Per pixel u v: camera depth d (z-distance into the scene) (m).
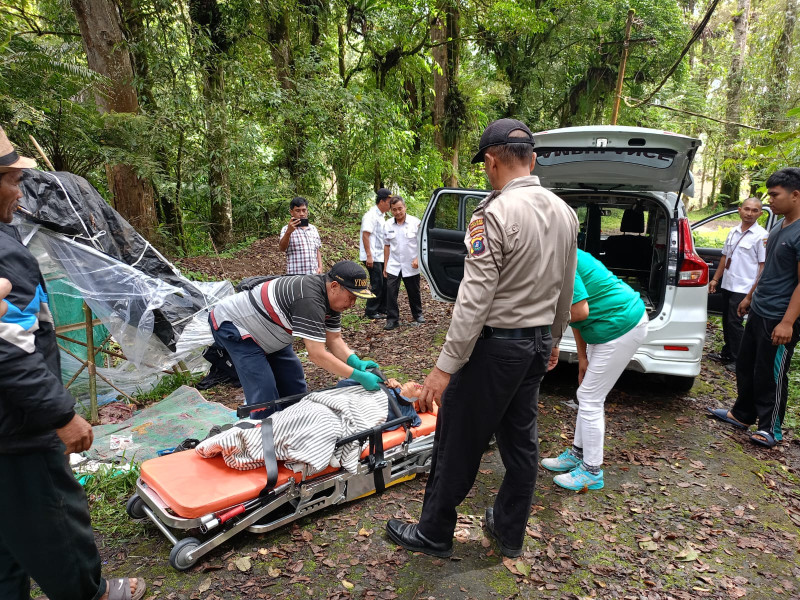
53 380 1.68
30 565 1.84
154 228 8.59
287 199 11.19
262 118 11.19
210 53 9.31
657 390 4.64
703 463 3.46
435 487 2.42
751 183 6.82
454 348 2.05
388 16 12.90
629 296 2.95
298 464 2.61
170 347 4.16
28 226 3.49
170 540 2.50
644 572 2.46
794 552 2.62
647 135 3.53
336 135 11.86
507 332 2.13
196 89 9.70
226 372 4.80
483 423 2.24
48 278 3.89
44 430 1.70
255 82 10.30
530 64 20.31
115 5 7.84
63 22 9.31
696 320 3.97
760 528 2.81
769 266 3.59
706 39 25.05
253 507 2.54
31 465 1.73
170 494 2.44
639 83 20.39
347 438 2.77
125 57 7.75
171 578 2.39
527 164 2.21
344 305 2.92
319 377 4.99
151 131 8.03
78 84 6.97
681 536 2.73
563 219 2.17
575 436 3.30
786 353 3.56
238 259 9.27
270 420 2.71
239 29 10.37
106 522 2.81
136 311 3.91
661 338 3.99
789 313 3.37
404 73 15.23
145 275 3.99
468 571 2.45
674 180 4.01
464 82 15.68
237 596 2.29
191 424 3.82
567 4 18.69
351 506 2.94
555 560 2.53
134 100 7.91
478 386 2.19
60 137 6.80
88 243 3.80
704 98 21.86
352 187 13.12
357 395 3.00
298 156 11.65
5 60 6.24
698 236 11.38
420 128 16.08
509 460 2.41
